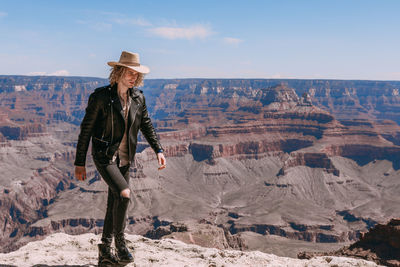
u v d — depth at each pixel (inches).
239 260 278.7
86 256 284.5
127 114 237.5
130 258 242.4
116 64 231.3
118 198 227.3
